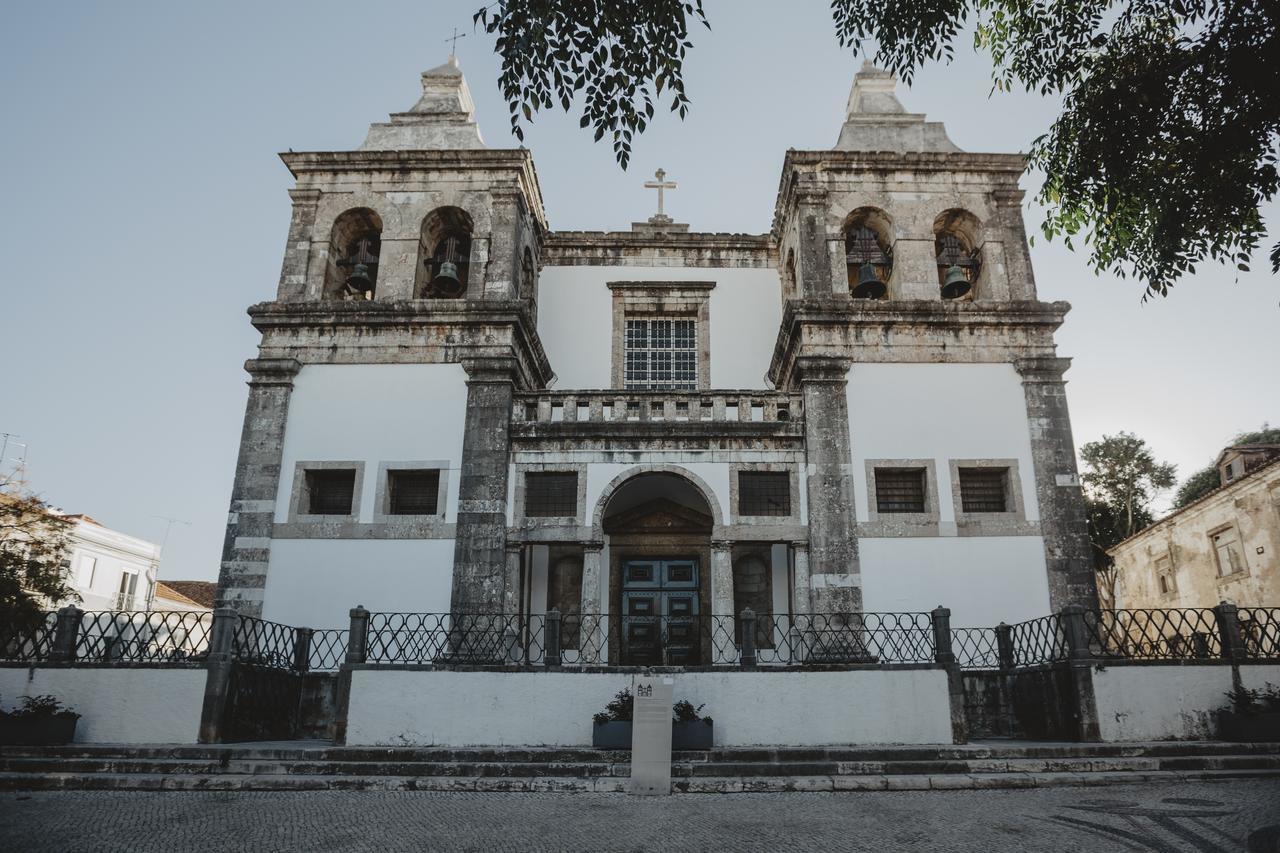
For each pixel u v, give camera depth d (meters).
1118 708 11.50
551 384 20.14
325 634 14.09
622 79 9.15
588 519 15.59
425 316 16.50
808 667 11.66
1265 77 9.99
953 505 15.57
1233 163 10.77
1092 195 11.79
